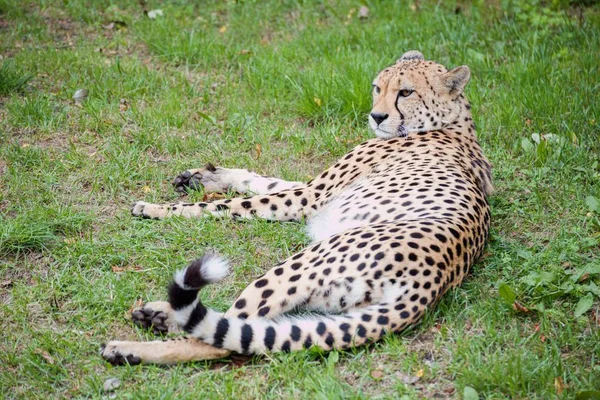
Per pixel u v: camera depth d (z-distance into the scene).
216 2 19.72
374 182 10.87
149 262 10.47
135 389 8.32
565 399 8.02
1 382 8.45
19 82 14.91
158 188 12.26
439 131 11.94
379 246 8.87
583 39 17.05
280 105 14.92
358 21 18.52
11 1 18.48
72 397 8.34
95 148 13.23
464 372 8.30
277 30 18.56
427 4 19.20
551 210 11.88
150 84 15.31
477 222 9.95
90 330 9.34
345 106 14.66
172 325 9.23
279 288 8.86
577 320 9.40
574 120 13.98
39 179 12.20
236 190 12.44
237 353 8.86
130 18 18.44
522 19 18.11
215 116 14.52
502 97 14.88
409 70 11.82
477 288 9.91
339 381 8.30
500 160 13.30
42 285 9.95
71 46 17.14
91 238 10.77
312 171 13.14
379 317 8.68
